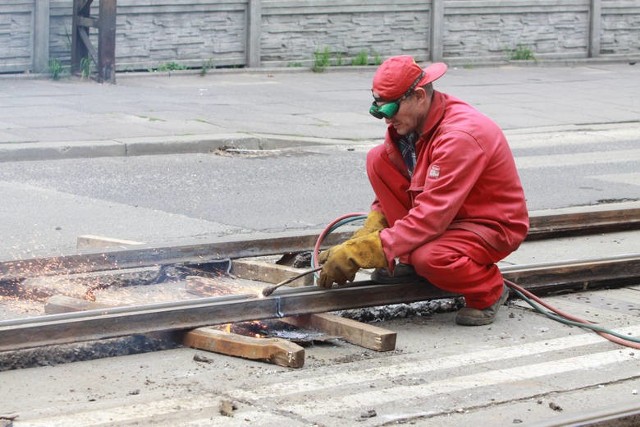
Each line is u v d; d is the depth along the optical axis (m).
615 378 6.91
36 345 6.75
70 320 6.91
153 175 14.49
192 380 6.70
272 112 20.30
